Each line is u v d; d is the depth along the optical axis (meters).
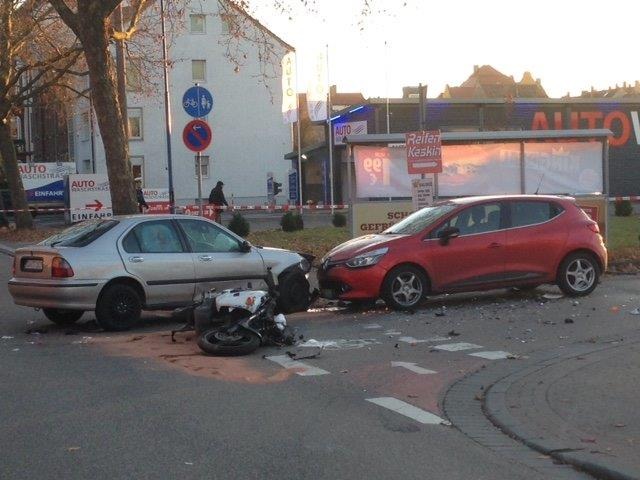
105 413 7.48
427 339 10.97
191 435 6.79
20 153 62.16
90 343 11.01
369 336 11.27
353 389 8.40
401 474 5.88
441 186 19.47
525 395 7.93
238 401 7.91
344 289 12.99
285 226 28.62
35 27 31.05
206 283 12.48
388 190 19.44
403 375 9.00
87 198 37.88
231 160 58.16
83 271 11.57
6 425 7.08
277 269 13.06
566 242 13.91
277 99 58.59
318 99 38.03
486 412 7.48
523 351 10.11
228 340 10.17
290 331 10.78
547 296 14.29
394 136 18.86
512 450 6.46
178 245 12.39
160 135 56.34
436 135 16.09
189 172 57.38
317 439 6.70
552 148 19.64
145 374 9.09
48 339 11.41
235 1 21.08
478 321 12.21
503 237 13.54
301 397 8.07
